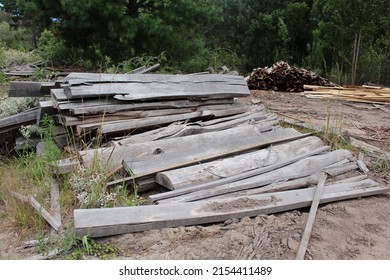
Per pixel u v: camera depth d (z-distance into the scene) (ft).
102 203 10.77
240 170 12.79
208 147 14.03
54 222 10.29
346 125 21.17
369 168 14.44
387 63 45.19
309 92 31.40
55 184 12.35
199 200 11.03
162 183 12.01
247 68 65.21
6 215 11.27
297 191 11.73
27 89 15.84
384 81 45.42
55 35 45.47
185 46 45.93
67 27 41.55
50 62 42.14
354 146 16.47
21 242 9.91
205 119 17.02
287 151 14.32
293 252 9.18
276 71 33.22
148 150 13.66
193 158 13.21
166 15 41.11
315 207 11.00
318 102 28.07
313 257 9.06
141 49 42.34
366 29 42.47
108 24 38.83
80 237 9.29
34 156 14.61
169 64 44.24
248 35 65.57
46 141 14.11
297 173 12.93
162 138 14.75
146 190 12.30
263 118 17.88
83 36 43.37
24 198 11.53
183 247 9.29
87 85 14.80
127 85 15.67
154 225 9.82
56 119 15.25
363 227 10.53
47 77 32.53
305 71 34.12
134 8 42.22
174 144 14.16
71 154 14.10
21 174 13.62
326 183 12.58
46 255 9.09
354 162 14.24
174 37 43.34
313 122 20.98
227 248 9.27
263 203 10.89
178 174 11.94
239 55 67.46
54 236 9.84
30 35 73.72
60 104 14.30
